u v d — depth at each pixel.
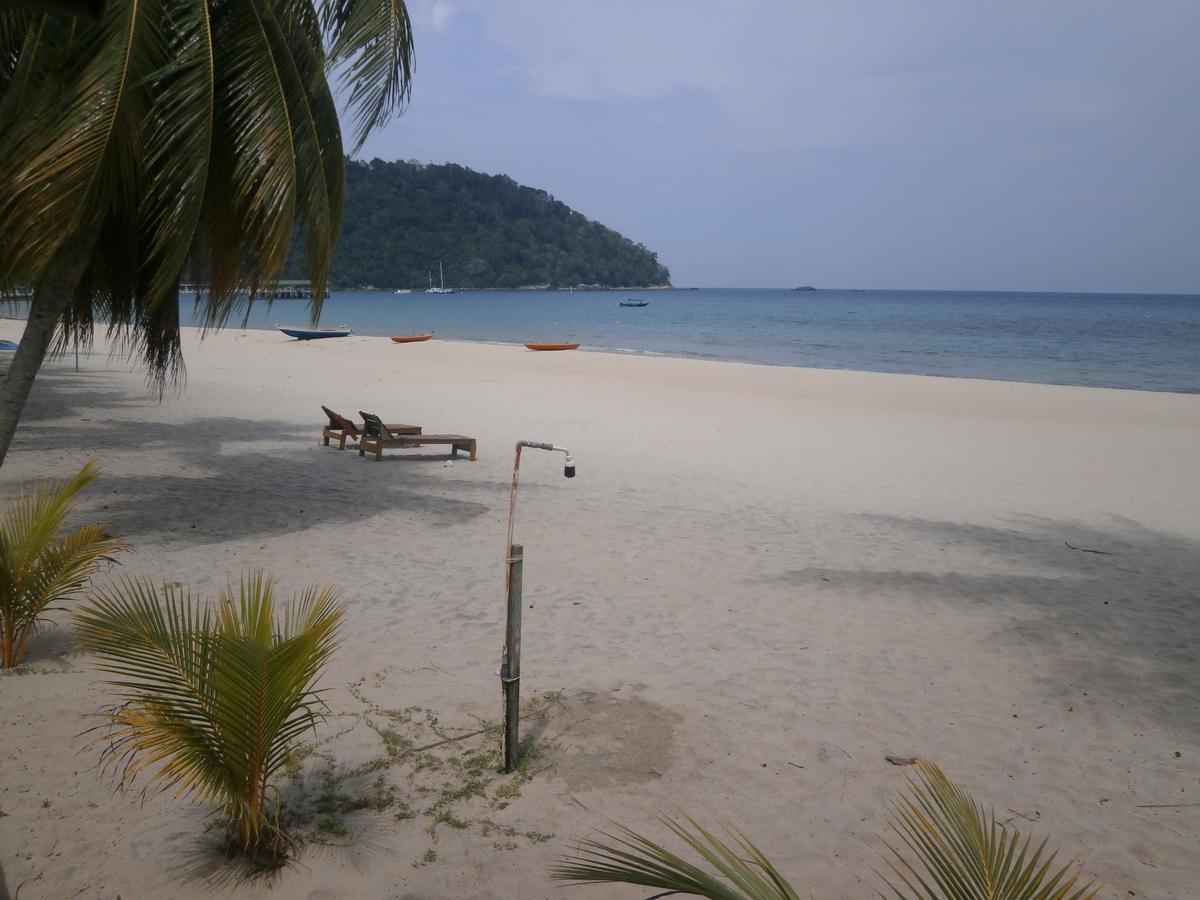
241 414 16.77
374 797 3.96
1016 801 4.12
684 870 2.22
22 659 5.19
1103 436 17.52
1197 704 5.32
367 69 6.70
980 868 2.28
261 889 3.27
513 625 4.15
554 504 10.32
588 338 52.50
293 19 7.00
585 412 19.19
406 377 25.80
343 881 3.34
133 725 3.20
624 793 4.08
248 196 6.79
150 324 8.05
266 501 9.77
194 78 5.96
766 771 4.34
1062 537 9.81
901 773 4.36
